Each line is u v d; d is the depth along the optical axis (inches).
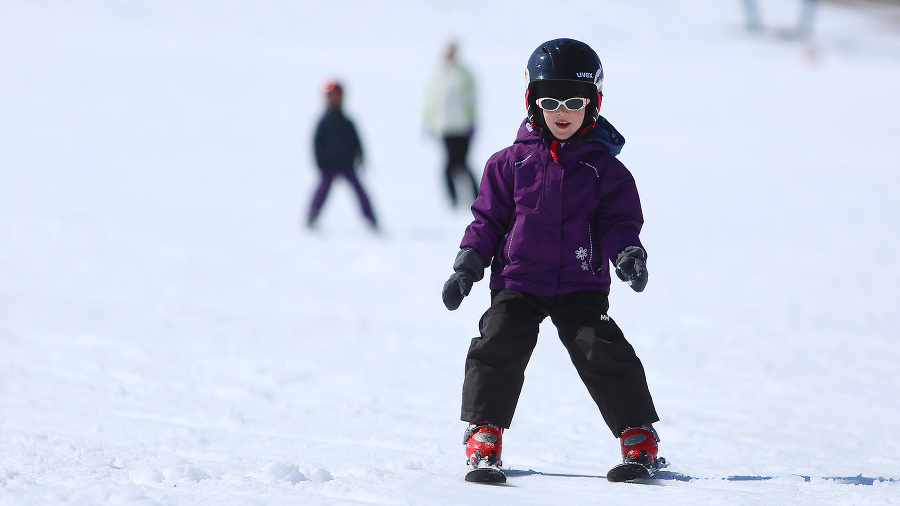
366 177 2260.1
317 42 6003.9
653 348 844.6
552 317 434.6
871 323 957.2
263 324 928.3
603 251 427.5
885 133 3326.8
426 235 1533.0
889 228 1635.1
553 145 434.0
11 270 1180.5
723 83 4975.4
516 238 428.8
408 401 650.8
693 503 367.6
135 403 619.5
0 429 533.6
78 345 813.2
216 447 508.1
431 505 353.7
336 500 356.8
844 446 540.4
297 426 567.5
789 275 1232.2
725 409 637.9
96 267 1215.6
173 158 2452.0
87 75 3892.7
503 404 420.8
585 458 502.0
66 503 347.9
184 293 1074.7
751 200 1964.8
